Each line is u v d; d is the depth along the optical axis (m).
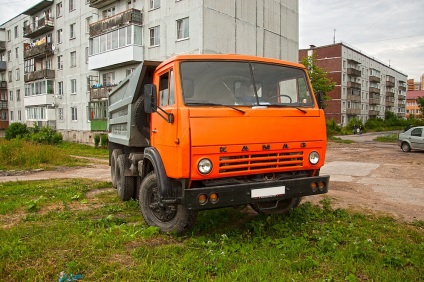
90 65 31.84
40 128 34.34
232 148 4.43
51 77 40.41
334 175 11.52
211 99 4.65
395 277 3.58
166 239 4.85
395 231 5.15
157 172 4.79
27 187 9.49
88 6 34.69
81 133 35.38
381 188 8.99
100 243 4.59
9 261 4.05
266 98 4.96
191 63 4.74
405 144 21.11
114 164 8.64
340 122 62.94
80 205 7.29
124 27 28.17
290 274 3.67
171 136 4.50
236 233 4.95
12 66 52.00
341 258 4.00
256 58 5.09
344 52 63.31
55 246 4.54
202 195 4.25
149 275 3.69
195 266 3.87
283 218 5.64
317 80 35.19
